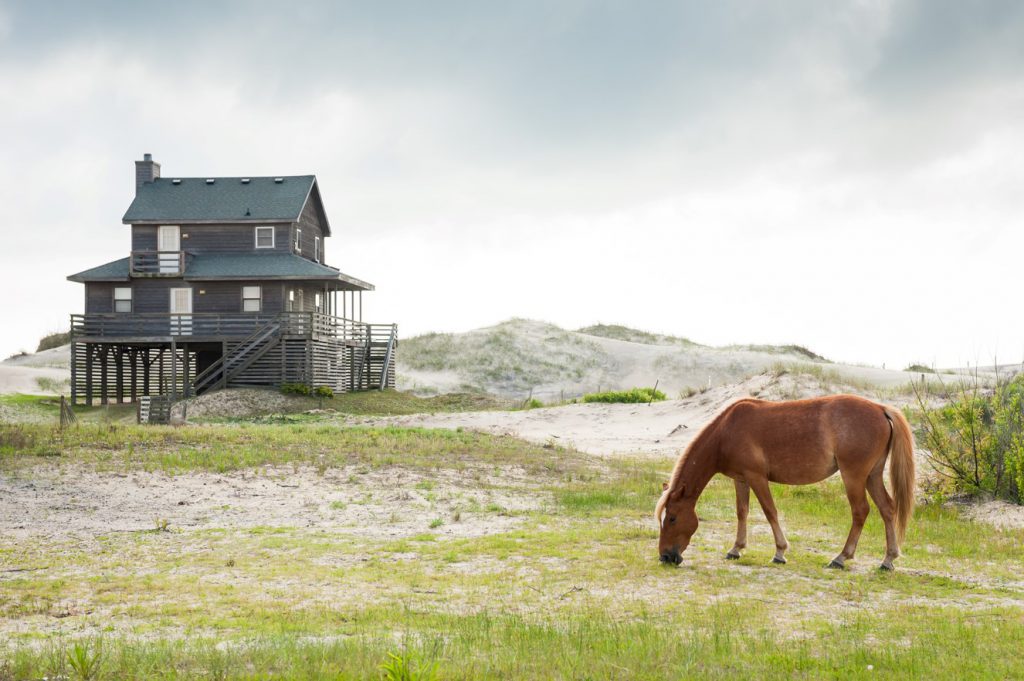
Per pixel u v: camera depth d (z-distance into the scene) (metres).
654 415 32.66
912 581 9.80
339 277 40.62
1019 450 14.76
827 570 10.32
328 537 12.48
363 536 12.59
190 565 10.63
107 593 9.16
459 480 17.38
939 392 25.91
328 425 27.97
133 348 43.53
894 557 10.34
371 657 6.40
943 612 8.41
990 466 15.30
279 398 37.72
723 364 62.03
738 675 6.26
